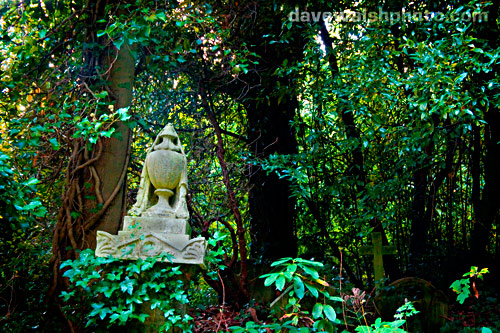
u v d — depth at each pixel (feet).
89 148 15.57
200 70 24.61
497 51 18.20
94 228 16.30
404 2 23.99
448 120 25.00
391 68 22.89
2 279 14.70
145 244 13.30
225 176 22.89
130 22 16.76
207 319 19.31
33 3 19.69
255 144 28.55
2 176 11.45
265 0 25.03
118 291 12.63
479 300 22.95
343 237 30.50
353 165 26.14
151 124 24.67
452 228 27.40
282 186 28.14
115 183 17.03
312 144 24.89
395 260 27.07
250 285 23.34
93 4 18.98
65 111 14.96
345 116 26.43
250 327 8.25
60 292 14.93
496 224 26.61
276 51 26.81
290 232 28.17
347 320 18.29
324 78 24.27
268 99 25.90
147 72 23.32
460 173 29.01
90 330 13.48
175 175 14.64
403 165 22.09
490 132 24.27
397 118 24.57
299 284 7.55
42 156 17.44
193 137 26.05
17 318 13.91
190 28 22.75
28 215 12.88
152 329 12.76
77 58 18.67
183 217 14.08
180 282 12.90
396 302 19.65
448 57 18.56
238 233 22.15
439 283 25.21
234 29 25.27
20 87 17.20
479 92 19.53
